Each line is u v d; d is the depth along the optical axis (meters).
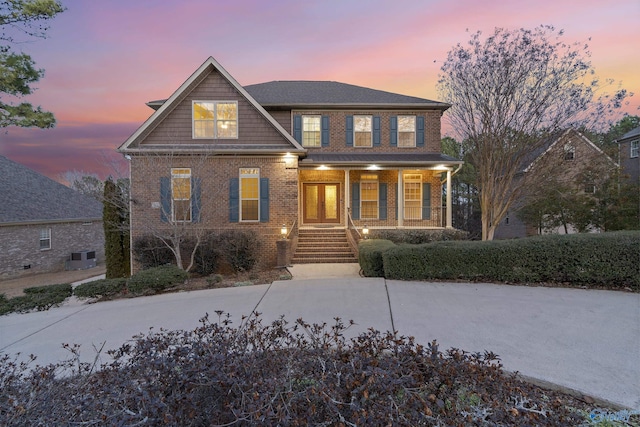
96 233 22.53
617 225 13.07
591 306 5.62
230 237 11.06
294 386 2.10
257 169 11.97
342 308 5.79
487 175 11.41
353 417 1.74
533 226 17.33
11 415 2.03
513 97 10.46
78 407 2.09
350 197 15.16
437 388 2.02
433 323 4.93
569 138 10.97
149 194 11.56
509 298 6.18
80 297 7.61
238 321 5.34
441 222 15.08
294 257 11.62
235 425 2.00
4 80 9.87
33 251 17.55
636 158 18.69
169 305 6.60
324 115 15.22
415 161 13.52
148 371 2.30
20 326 5.67
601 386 3.11
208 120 11.98
